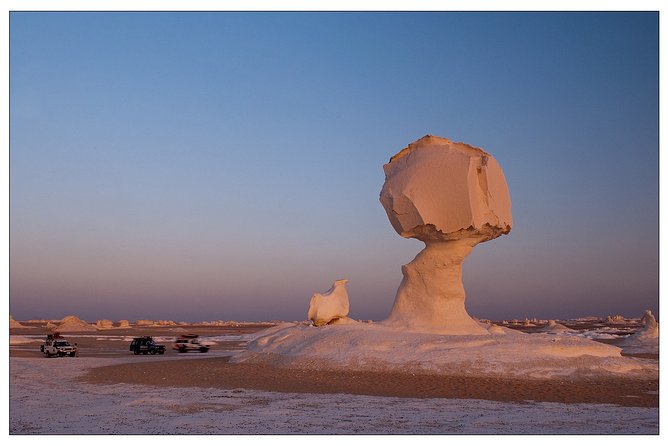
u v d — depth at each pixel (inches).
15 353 1537.9
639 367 858.8
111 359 1250.0
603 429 524.1
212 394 722.2
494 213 1000.9
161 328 3986.2
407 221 1007.0
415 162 1024.9
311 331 1063.6
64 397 715.4
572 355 879.1
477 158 1005.8
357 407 629.6
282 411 607.8
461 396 695.7
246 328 4160.9
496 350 872.9
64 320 3683.6
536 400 670.5
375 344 931.3
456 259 1037.2
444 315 1042.1
